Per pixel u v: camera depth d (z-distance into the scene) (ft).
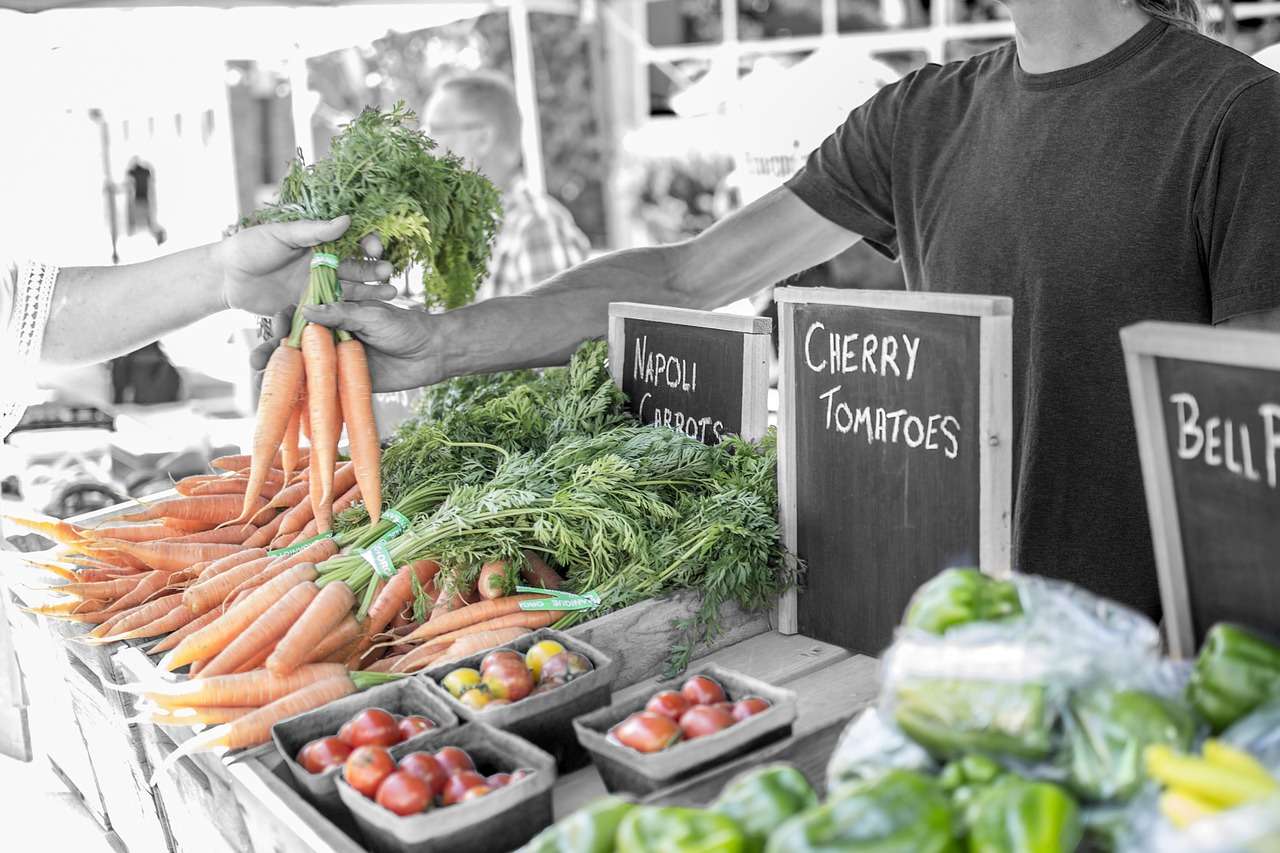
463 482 8.42
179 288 8.82
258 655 7.08
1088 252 7.39
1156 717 3.83
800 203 9.39
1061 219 7.50
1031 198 7.64
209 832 6.52
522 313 9.16
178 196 25.46
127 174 25.22
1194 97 6.98
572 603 7.02
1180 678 4.27
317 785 5.38
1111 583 7.62
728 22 36.50
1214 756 3.51
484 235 9.54
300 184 8.51
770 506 7.29
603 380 9.07
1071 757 3.87
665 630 6.84
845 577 6.85
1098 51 7.38
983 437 5.91
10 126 11.59
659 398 8.81
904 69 31.27
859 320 6.54
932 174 8.44
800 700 6.24
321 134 37.47
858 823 3.69
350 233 8.39
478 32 39.81
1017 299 7.80
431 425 8.99
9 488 19.17
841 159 9.12
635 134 28.12
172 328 9.12
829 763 5.04
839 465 6.78
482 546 7.39
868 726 4.49
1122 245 7.26
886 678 4.33
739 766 4.87
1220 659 4.06
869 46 31.42
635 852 4.00
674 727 5.22
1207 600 4.63
